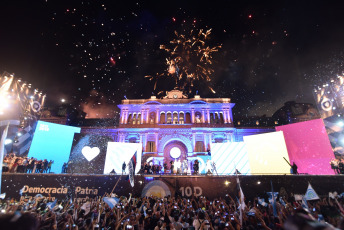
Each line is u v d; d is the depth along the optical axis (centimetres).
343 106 2783
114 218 962
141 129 3981
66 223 717
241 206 925
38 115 3119
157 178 2170
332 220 781
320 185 2047
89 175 2164
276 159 2761
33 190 2058
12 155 2531
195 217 998
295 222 194
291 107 4047
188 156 3809
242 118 4409
